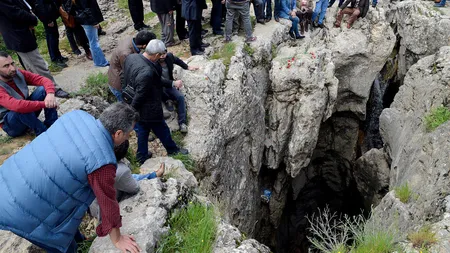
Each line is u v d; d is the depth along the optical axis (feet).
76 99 20.62
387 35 35.47
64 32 32.50
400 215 20.22
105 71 24.97
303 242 47.91
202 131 21.29
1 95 14.02
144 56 15.03
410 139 25.08
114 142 9.46
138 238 11.41
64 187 8.80
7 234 12.34
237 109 24.75
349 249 14.39
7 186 8.98
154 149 20.01
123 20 35.32
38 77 15.29
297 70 29.35
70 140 8.80
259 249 13.79
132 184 12.62
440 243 13.62
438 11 36.60
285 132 31.86
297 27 33.73
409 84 27.96
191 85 22.36
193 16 23.93
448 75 23.35
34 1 22.99
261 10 31.58
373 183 35.63
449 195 18.26
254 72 28.50
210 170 21.18
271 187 38.60
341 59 35.42
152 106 15.90
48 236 9.49
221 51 27.22
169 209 13.21
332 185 47.44
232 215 24.82
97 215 12.07
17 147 17.38
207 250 12.46
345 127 42.68
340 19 35.73
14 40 17.69
